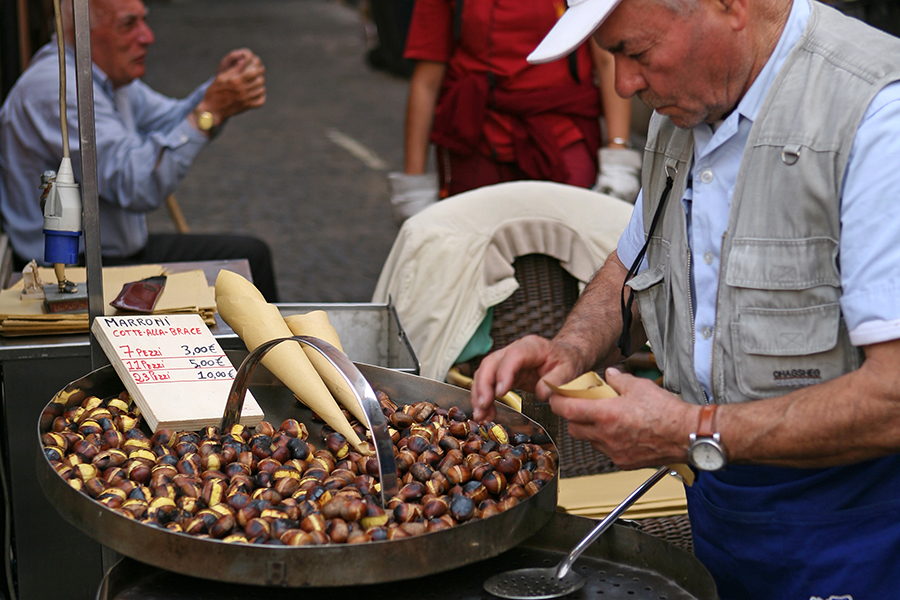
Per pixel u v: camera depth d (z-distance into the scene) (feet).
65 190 5.41
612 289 5.09
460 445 4.49
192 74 37.73
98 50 9.52
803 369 3.97
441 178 9.63
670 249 4.50
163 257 10.30
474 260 7.30
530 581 3.94
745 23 3.77
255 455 4.35
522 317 7.57
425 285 7.27
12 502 6.05
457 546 3.60
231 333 6.09
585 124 9.27
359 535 3.61
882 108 3.67
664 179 4.57
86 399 4.94
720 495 4.53
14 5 11.56
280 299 14.78
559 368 4.20
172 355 5.20
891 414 3.53
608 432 3.83
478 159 9.26
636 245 4.97
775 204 3.92
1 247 8.79
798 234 3.88
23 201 9.48
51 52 9.39
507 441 4.65
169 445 4.54
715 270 4.24
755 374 4.07
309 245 18.15
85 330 6.18
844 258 3.72
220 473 4.11
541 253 7.49
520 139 9.04
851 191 3.71
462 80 9.16
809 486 4.23
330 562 3.41
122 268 7.43
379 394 5.07
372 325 7.22
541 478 4.18
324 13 66.44
